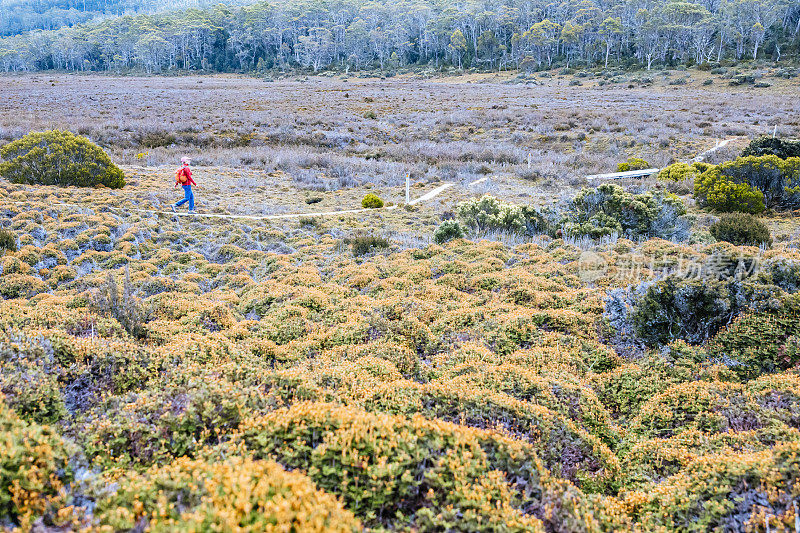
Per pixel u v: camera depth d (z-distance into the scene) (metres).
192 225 13.72
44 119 32.12
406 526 2.88
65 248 10.62
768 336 5.89
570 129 34.72
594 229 12.72
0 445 2.64
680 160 25.44
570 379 5.39
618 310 7.27
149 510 2.60
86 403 4.27
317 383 4.90
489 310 7.70
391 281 9.43
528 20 97.62
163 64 109.19
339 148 30.86
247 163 25.11
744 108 39.38
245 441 3.36
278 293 8.67
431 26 103.00
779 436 4.01
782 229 13.15
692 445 4.33
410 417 4.16
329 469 3.00
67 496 2.67
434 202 18.56
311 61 106.44
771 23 75.81
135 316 6.57
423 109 43.88
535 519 2.94
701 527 3.17
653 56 75.94
